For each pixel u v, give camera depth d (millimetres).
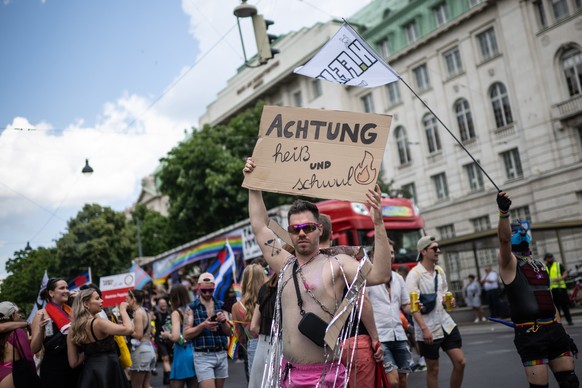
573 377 4250
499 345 11305
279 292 3361
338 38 4281
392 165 34125
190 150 28969
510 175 28250
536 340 4242
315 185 3521
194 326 6293
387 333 5777
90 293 5691
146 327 8125
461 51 30141
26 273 33031
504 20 27938
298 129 3656
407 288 5965
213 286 6461
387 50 34750
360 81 4227
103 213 37969
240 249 16078
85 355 5570
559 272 13812
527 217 27188
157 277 22078
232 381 10508
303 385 3154
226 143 30031
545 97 26312
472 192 29672
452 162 30703
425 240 6012
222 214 28531
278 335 3330
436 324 5836
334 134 3592
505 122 28312
